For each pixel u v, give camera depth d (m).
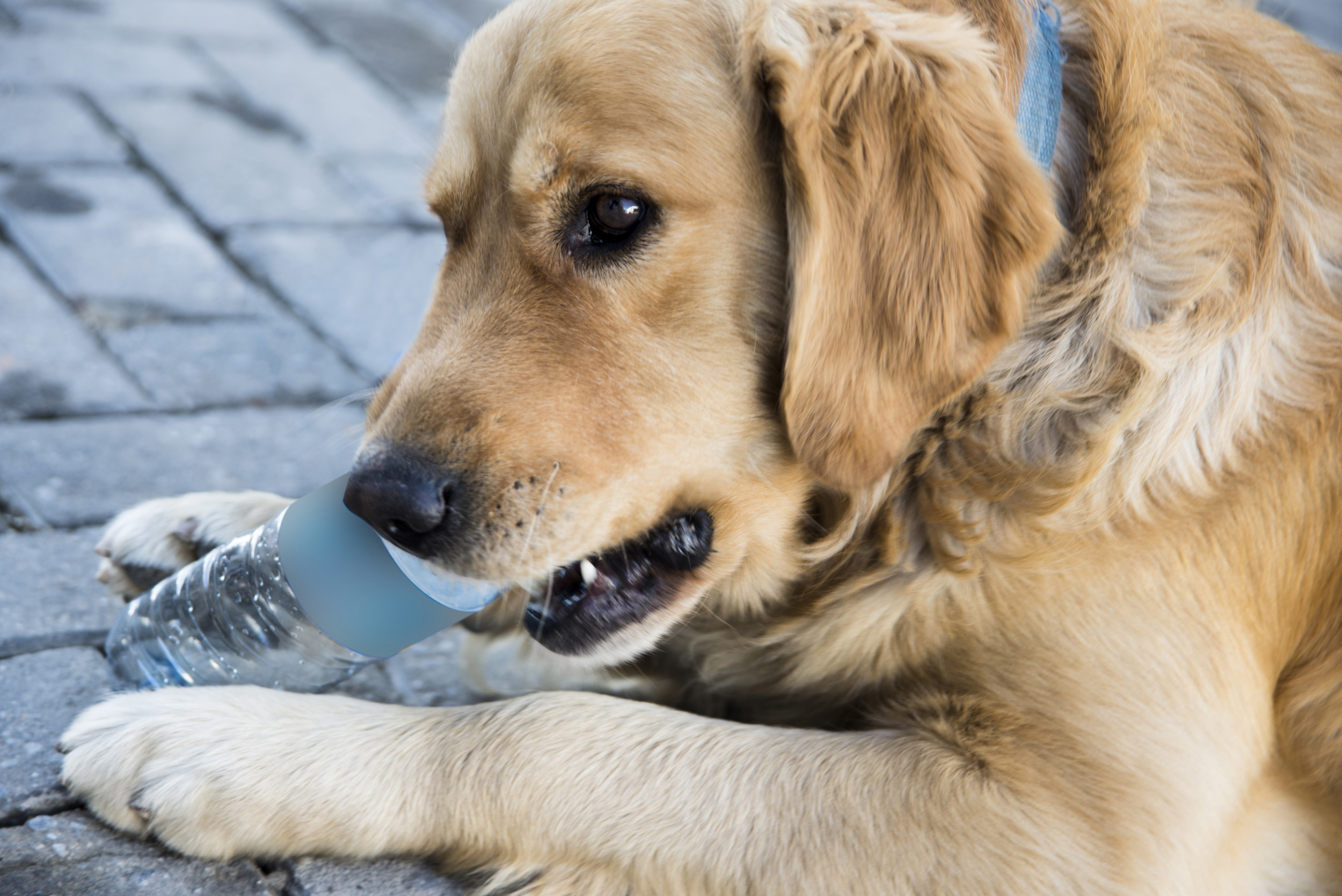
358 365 1.47
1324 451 1.10
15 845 1.06
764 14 1.07
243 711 1.09
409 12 2.65
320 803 1.07
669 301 1.07
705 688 1.18
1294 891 1.16
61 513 1.27
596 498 1.07
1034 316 1.09
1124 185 1.08
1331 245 1.11
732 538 1.11
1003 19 1.08
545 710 1.09
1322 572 1.12
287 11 2.55
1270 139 1.11
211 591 1.12
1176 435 1.08
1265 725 1.11
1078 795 1.07
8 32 2.16
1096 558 1.08
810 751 1.08
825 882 1.05
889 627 1.11
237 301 1.52
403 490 1.06
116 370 1.41
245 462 1.35
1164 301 1.08
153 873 1.06
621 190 1.06
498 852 1.07
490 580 1.07
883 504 1.11
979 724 1.08
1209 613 1.09
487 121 1.09
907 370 1.06
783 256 1.08
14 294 1.46
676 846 1.06
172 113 1.98
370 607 1.09
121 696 1.10
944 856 1.05
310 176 1.88
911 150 1.05
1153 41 1.10
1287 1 3.07
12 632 1.17
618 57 1.06
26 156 1.75
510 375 1.07
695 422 1.08
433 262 1.70
